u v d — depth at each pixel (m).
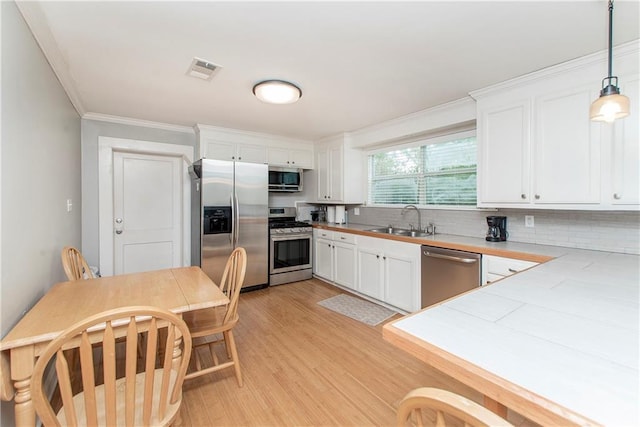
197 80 2.35
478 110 2.58
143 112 3.18
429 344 0.82
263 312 3.14
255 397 1.81
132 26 1.63
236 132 4.00
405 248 2.99
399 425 0.65
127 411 1.03
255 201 3.87
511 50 1.89
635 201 1.81
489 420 0.49
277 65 2.10
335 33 1.71
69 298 1.56
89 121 3.29
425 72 2.21
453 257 2.53
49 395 1.77
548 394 0.61
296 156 4.62
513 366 0.71
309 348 2.39
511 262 2.17
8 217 1.29
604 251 2.15
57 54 1.90
